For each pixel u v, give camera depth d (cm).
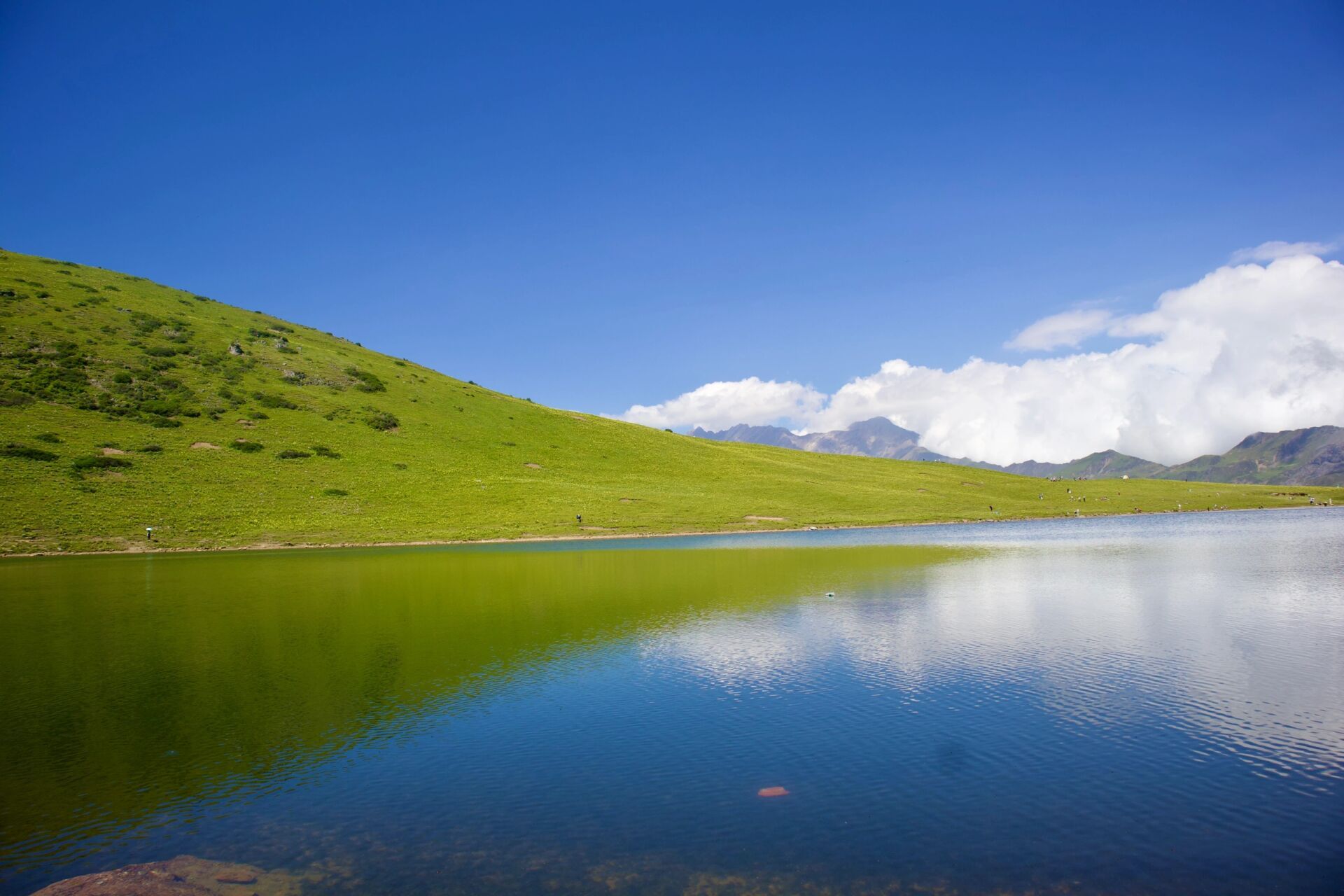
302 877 1131
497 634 2908
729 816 1337
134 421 9738
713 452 15288
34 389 9600
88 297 12900
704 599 3706
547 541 8069
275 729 1816
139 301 13725
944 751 1631
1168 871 1130
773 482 13175
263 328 14888
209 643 2759
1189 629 2833
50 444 8512
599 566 5366
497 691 2123
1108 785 1445
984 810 1345
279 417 11306
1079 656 2439
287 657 2533
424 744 1714
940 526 10169
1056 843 1223
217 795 1441
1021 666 2328
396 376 15088
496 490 10431
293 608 3556
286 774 1543
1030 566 5028
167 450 9256
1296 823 1277
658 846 1226
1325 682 2084
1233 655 2411
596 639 2786
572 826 1302
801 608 3409
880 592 3878
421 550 7062
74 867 1170
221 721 1875
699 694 2077
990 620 3078
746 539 8119
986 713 1881
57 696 2100
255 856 1200
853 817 1327
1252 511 12306
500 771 1548
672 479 12694
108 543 6781
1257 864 1147
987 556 5797
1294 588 3772
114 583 4512
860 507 11512
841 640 2731
